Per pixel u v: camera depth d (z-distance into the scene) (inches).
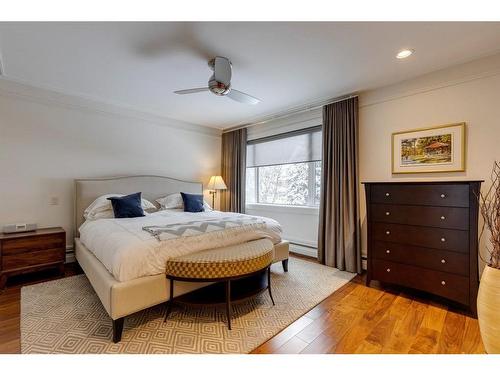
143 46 82.8
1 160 111.9
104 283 71.0
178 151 176.1
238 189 186.1
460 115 96.3
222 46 82.7
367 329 73.7
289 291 99.7
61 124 127.3
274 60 92.1
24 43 81.0
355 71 101.5
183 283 80.7
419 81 106.1
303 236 152.9
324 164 134.3
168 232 83.0
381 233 99.8
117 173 147.3
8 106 113.0
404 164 110.7
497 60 88.4
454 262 82.8
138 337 68.7
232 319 78.9
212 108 150.4
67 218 129.6
